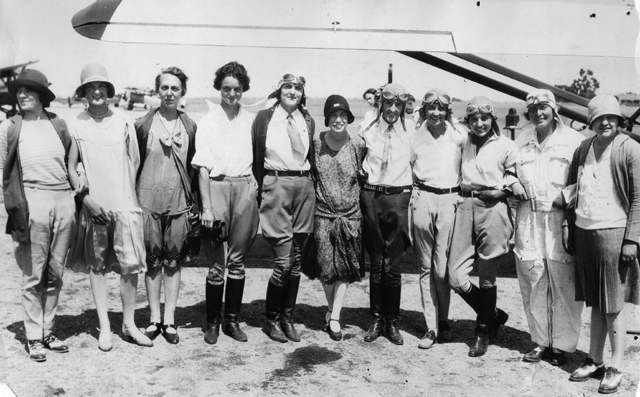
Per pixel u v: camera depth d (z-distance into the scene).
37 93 3.34
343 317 4.18
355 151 3.65
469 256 3.60
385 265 3.74
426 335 3.72
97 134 3.47
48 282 3.46
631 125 4.94
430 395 3.12
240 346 3.65
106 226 3.49
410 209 3.68
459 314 4.30
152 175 3.56
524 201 3.50
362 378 3.29
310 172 3.68
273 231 3.64
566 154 3.40
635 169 3.06
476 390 3.19
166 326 3.71
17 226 3.30
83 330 3.83
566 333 3.46
